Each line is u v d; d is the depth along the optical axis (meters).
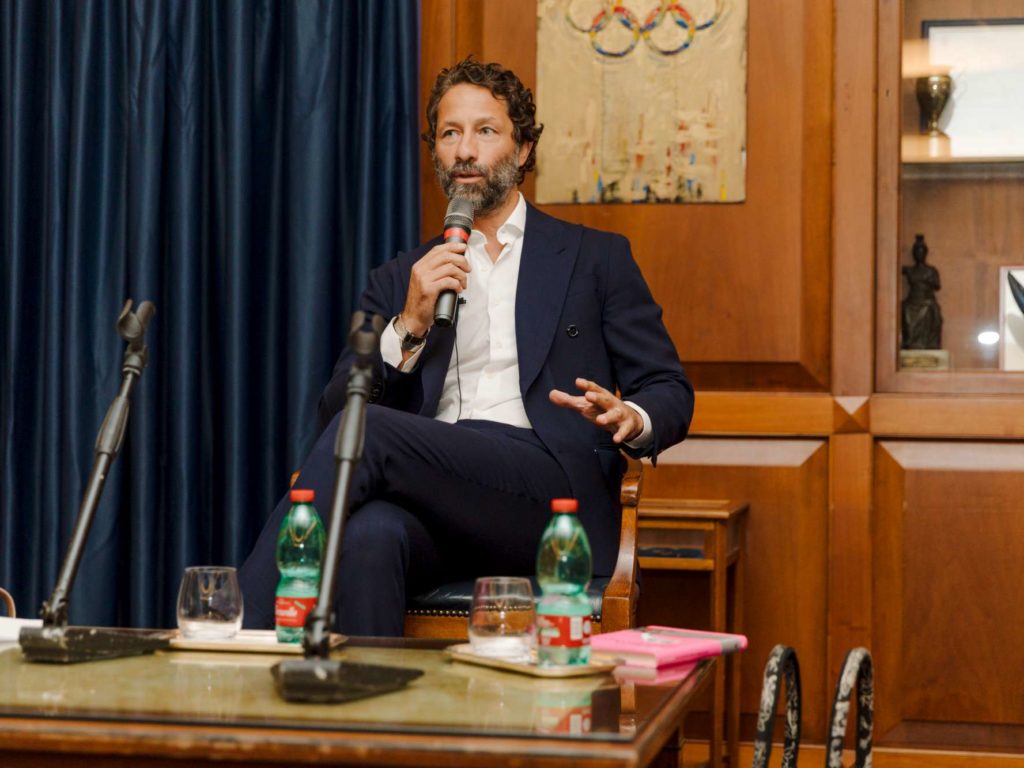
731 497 5.29
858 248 5.25
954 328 5.26
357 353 2.37
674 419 3.79
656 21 5.42
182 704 2.03
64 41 5.35
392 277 4.22
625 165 5.42
